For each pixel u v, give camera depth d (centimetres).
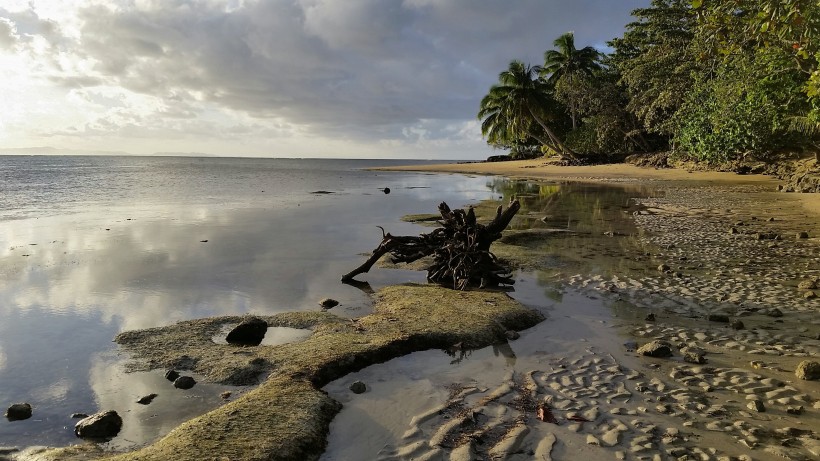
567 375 559
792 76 1869
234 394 518
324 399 492
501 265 1081
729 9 950
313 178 5309
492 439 432
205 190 3447
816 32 925
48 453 409
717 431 436
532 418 465
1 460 404
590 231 1540
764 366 566
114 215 1967
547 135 6731
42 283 945
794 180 2672
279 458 391
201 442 402
